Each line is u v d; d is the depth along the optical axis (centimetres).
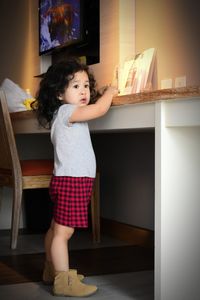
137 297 188
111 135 338
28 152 347
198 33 258
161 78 290
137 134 309
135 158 312
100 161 352
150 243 289
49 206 346
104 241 311
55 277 192
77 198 191
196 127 174
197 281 175
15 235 283
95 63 352
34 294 194
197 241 175
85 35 354
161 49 290
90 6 356
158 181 169
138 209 309
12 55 525
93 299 186
